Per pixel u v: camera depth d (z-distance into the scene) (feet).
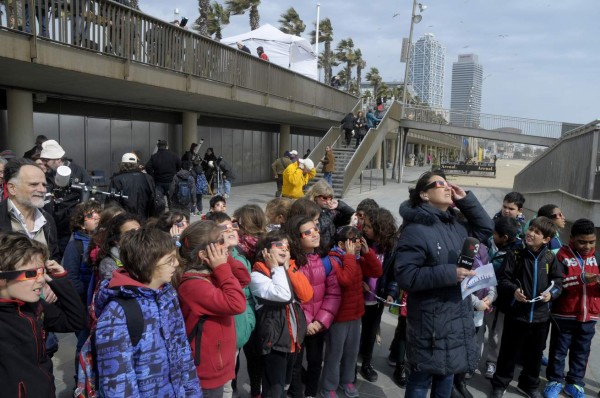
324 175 52.16
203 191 41.32
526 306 12.05
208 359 8.26
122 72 29.96
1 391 6.41
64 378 12.71
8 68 25.84
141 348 6.59
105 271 9.28
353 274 11.39
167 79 34.40
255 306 10.32
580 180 29.40
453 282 8.82
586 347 12.84
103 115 45.37
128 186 18.93
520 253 12.37
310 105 61.11
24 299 6.61
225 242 8.56
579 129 30.53
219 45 40.37
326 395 12.08
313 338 11.87
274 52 69.51
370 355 13.62
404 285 9.25
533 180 50.85
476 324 12.79
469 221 10.35
